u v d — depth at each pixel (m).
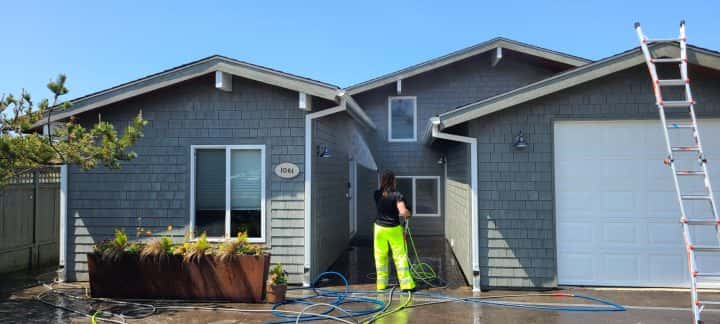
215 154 7.13
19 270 8.14
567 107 6.55
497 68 12.29
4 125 5.69
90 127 7.23
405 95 12.37
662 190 6.49
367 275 7.66
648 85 6.44
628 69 6.46
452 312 5.50
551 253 6.52
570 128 6.60
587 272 6.56
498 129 6.62
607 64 6.19
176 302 5.98
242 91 7.08
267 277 6.16
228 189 7.04
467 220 7.01
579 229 6.58
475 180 6.62
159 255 6.07
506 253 6.55
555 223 6.53
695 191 6.43
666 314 5.39
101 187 7.17
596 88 6.52
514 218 6.56
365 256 9.49
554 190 6.54
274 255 6.93
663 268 6.47
